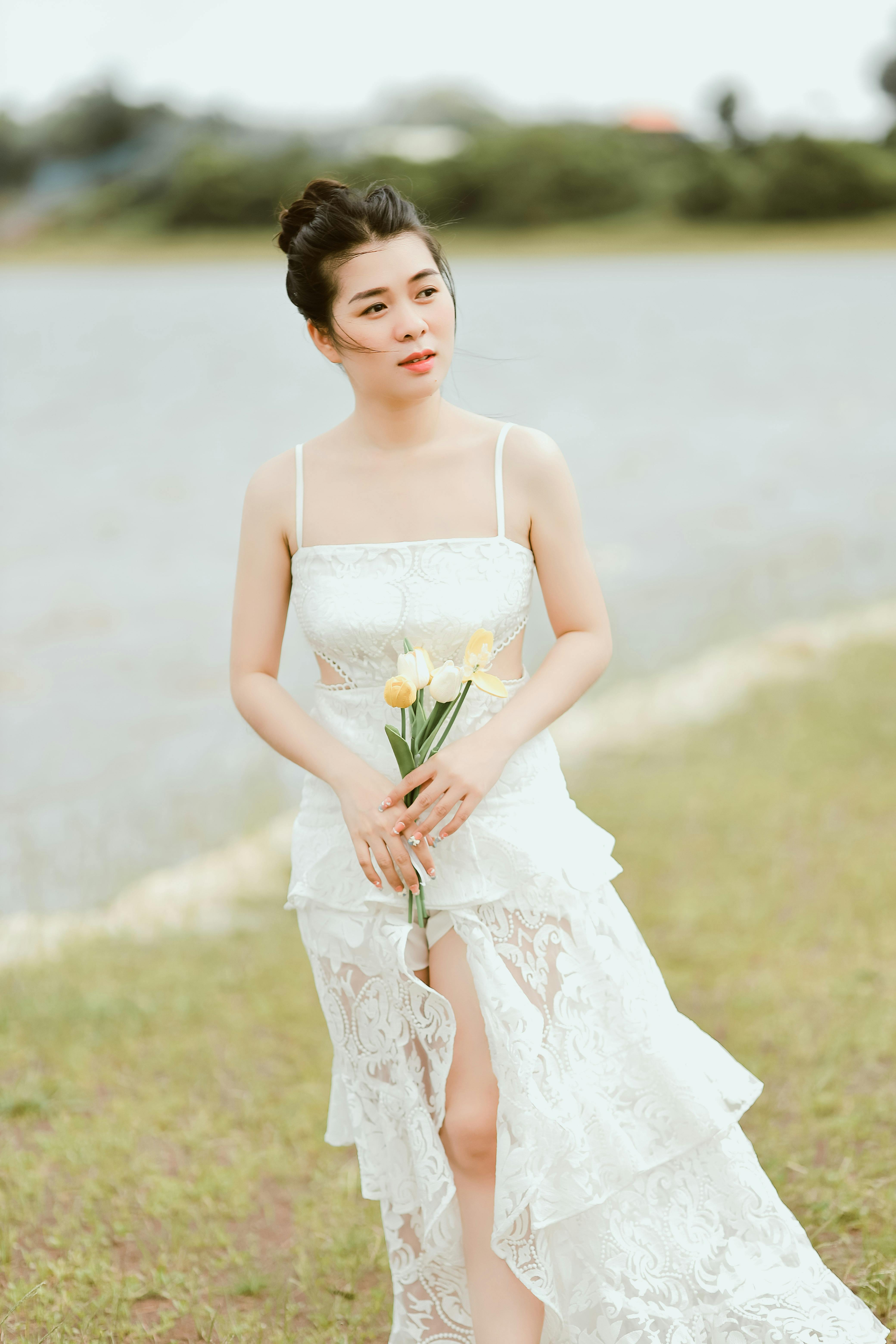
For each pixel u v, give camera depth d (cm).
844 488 1426
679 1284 257
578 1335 260
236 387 2534
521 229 8569
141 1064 436
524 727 254
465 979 254
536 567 269
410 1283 269
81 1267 329
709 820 618
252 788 689
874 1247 311
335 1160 378
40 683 850
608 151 8650
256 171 9469
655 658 892
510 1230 248
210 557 1191
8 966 514
